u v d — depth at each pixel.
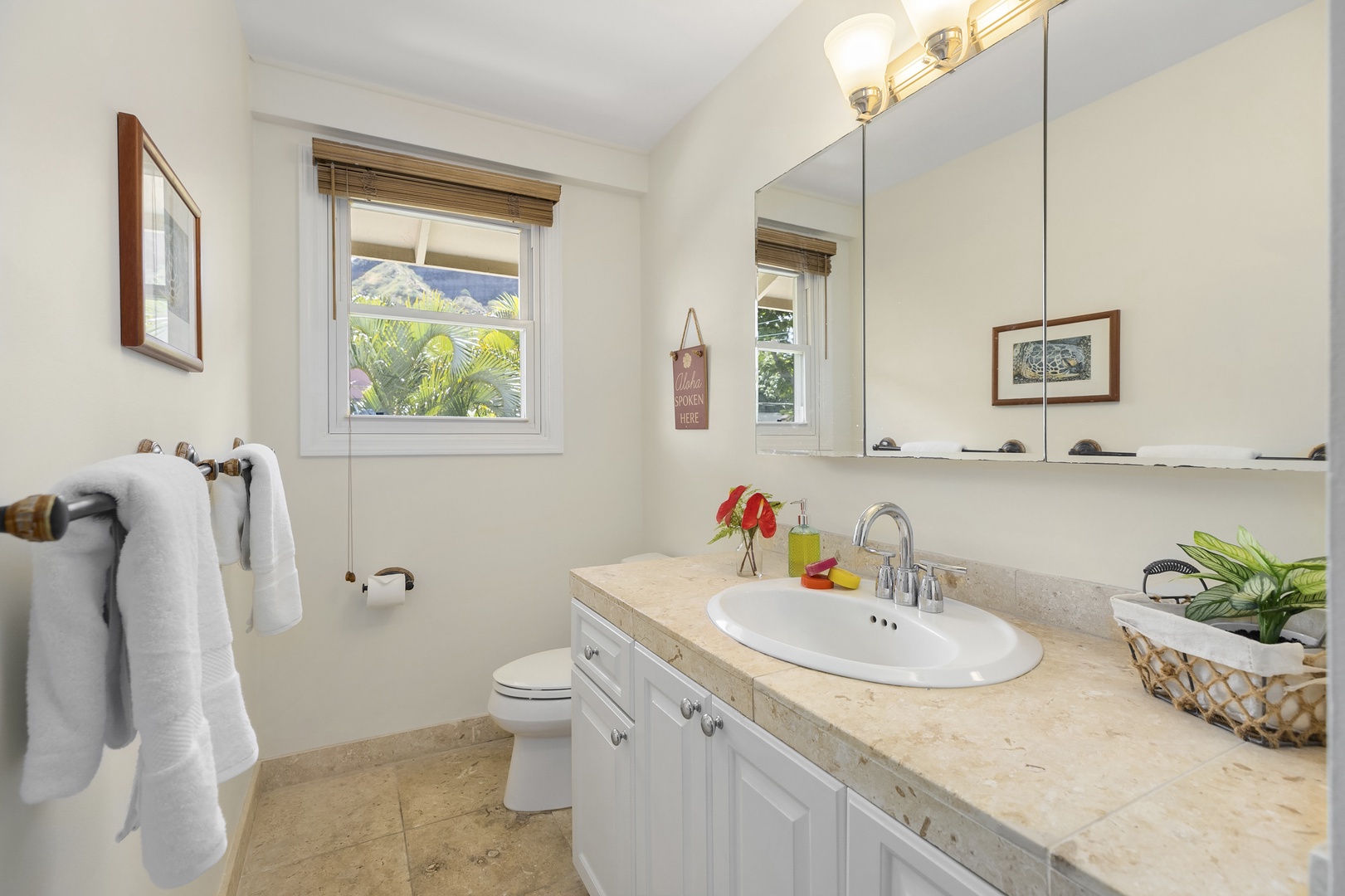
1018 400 1.14
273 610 1.12
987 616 1.16
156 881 0.58
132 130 0.86
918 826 0.67
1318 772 0.66
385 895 1.62
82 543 0.58
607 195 2.71
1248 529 0.91
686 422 2.36
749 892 0.97
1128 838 0.56
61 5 0.69
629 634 1.36
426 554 2.36
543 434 2.59
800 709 0.84
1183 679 0.80
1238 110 0.84
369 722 2.27
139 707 0.58
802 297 1.69
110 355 0.83
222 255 1.57
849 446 1.53
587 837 1.59
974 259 1.22
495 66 2.08
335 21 1.85
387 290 2.40
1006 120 1.16
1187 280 0.90
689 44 1.97
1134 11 0.96
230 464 1.04
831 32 1.45
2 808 0.57
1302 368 0.79
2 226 0.56
